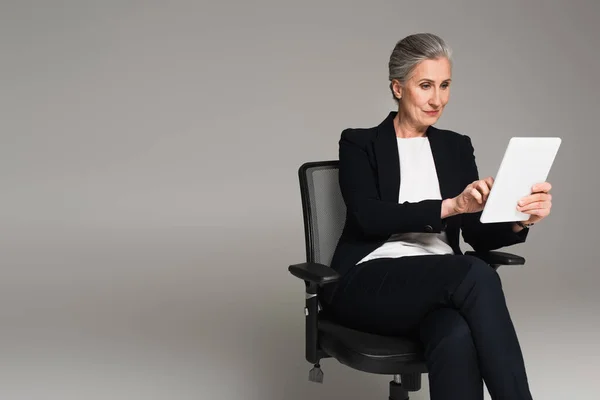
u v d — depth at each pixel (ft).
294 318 17.79
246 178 26.43
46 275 20.90
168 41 26.61
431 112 9.87
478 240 10.25
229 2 26.58
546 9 26.81
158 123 26.68
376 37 26.78
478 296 8.20
